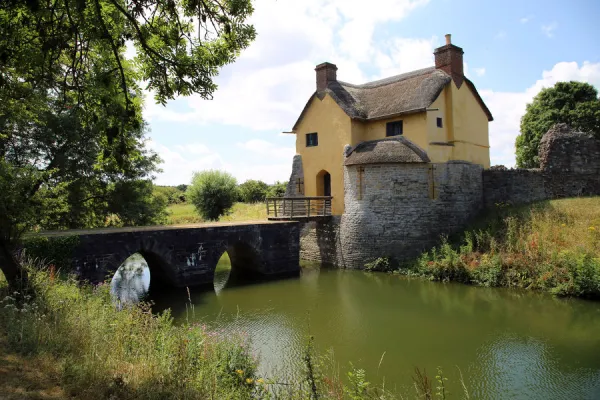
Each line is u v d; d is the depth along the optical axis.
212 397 4.96
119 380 4.74
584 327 10.66
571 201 17.59
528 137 30.16
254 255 17.91
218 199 32.44
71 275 11.17
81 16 5.32
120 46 6.02
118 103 5.64
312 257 21.92
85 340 5.80
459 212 18.78
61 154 19.47
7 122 15.10
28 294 7.59
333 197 20.80
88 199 21.42
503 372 8.27
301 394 5.81
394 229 18.09
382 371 8.35
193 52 6.58
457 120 19.38
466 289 14.63
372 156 18.44
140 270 20.08
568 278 13.19
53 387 4.46
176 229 15.18
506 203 19.36
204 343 6.85
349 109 20.09
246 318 11.93
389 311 12.52
